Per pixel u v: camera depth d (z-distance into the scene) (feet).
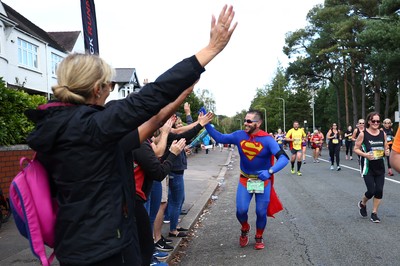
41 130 6.17
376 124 23.34
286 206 28.99
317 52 155.33
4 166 24.59
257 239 18.54
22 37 80.43
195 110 120.88
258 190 18.10
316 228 22.16
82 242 6.14
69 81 6.69
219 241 20.17
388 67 91.09
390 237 19.86
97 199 6.23
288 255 17.40
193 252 18.37
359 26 128.36
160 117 7.84
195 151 102.42
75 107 6.54
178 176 19.47
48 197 6.58
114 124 6.02
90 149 6.15
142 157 11.46
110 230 6.23
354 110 152.66
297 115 260.42
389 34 87.56
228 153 110.22
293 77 177.78
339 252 17.62
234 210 28.48
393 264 15.89
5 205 21.29
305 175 49.16
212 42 6.57
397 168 9.30
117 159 6.56
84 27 20.74
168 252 17.21
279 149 17.67
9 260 15.71
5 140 25.22
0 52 71.56
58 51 98.17
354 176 46.57
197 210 26.81
